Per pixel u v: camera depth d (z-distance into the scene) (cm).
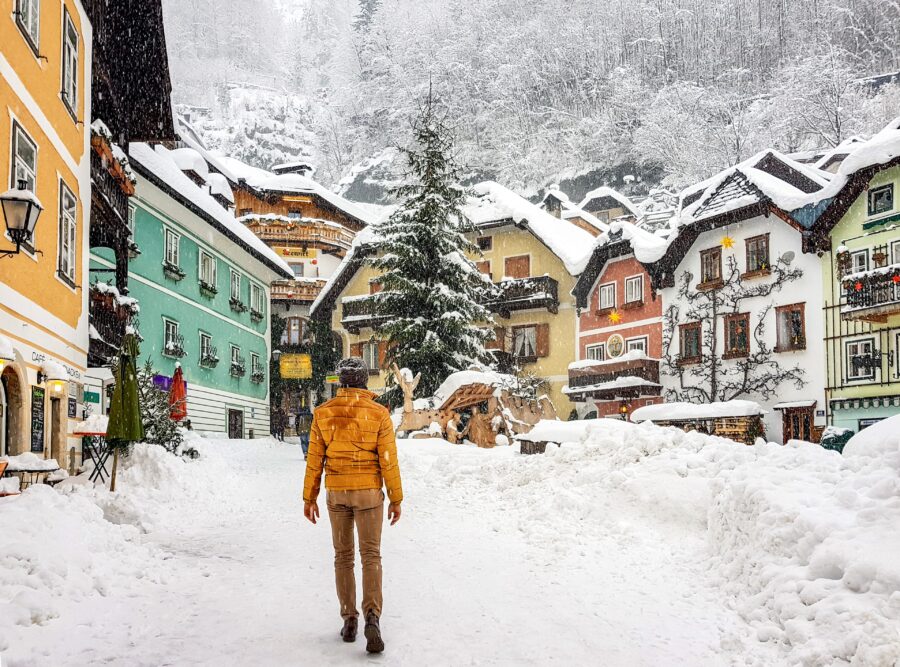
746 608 506
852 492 534
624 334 3506
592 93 8625
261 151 11619
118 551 663
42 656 407
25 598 470
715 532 666
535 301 3741
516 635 466
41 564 532
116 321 1836
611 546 738
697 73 8750
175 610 518
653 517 794
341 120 10781
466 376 2348
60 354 1320
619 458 932
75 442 1433
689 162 7350
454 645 444
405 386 2270
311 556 730
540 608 532
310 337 4428
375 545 454
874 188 2597
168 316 2838
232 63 15412
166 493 1135
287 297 4331
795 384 2772
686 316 3188
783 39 8462
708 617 511
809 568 485
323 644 445
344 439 462
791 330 2823
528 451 1512
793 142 6762
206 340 3206
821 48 7575
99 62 1681
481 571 658
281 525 943
